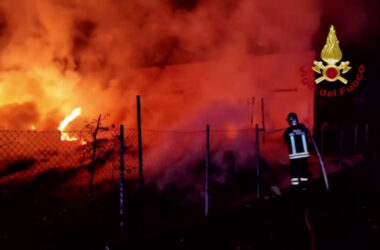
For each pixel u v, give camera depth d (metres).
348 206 7.13
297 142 7.68
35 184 7.03
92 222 5.72
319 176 9.39
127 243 4.73
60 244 4.79
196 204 7.04
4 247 4.68
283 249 4.86
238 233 5.41
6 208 6.08
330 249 4.88
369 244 5.08
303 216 6.34
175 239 5.07
